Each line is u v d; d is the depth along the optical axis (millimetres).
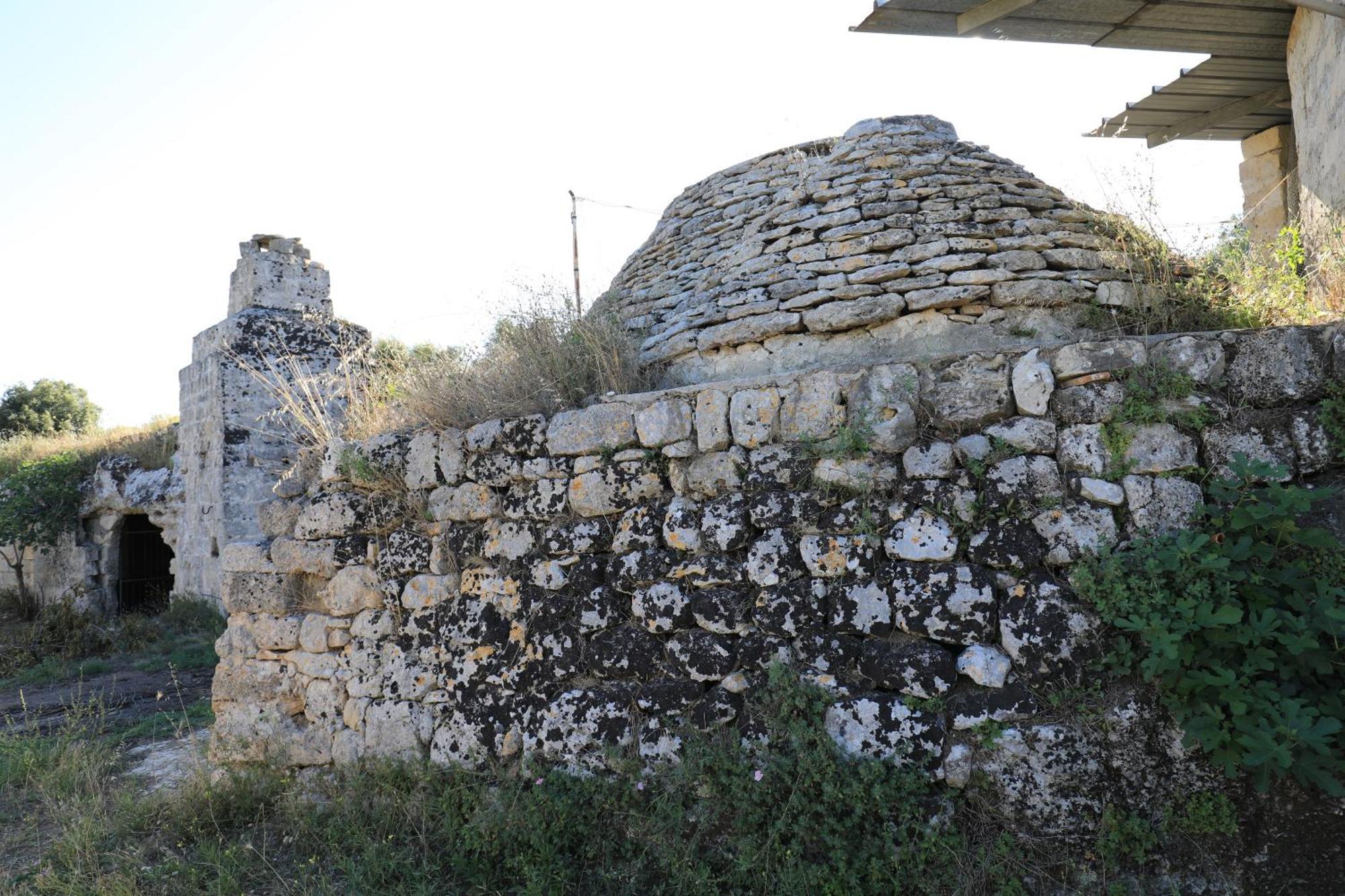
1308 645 2654
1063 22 5535
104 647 11133
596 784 3674
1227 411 3203
